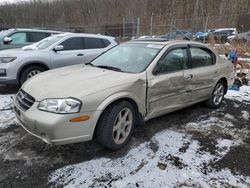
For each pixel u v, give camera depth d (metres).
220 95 5.32
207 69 4.74
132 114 3.51
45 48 6.53
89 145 3.50
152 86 3.65
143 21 30.00
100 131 3.18
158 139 3.75
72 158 3.19
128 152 3.37
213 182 2.83
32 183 2.72
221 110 5.19
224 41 15.22
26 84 3.49
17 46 8.81
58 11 56.25
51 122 2.79
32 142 3.54
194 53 4.54
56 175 2.85
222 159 3.30
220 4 33.34
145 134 3.89
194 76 4.38
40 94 3.05
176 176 2.91
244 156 3.40
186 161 3.21
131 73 3.63
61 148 3.40
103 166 3.04
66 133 2.88
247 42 13.38
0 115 4.49
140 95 3.52
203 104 5.32
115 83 3.27
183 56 4.29
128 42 4.62
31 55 6.11
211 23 21.95
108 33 26.31
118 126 3.33
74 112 2.88
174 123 4.37
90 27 29.11
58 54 6.55
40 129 2.88
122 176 2.87
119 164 3.09
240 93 6.55
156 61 3.80
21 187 2.66
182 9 35.19
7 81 5.88
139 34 21.45
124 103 3.32
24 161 3.10
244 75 8.25
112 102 3.20
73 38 6.96
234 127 4.33
